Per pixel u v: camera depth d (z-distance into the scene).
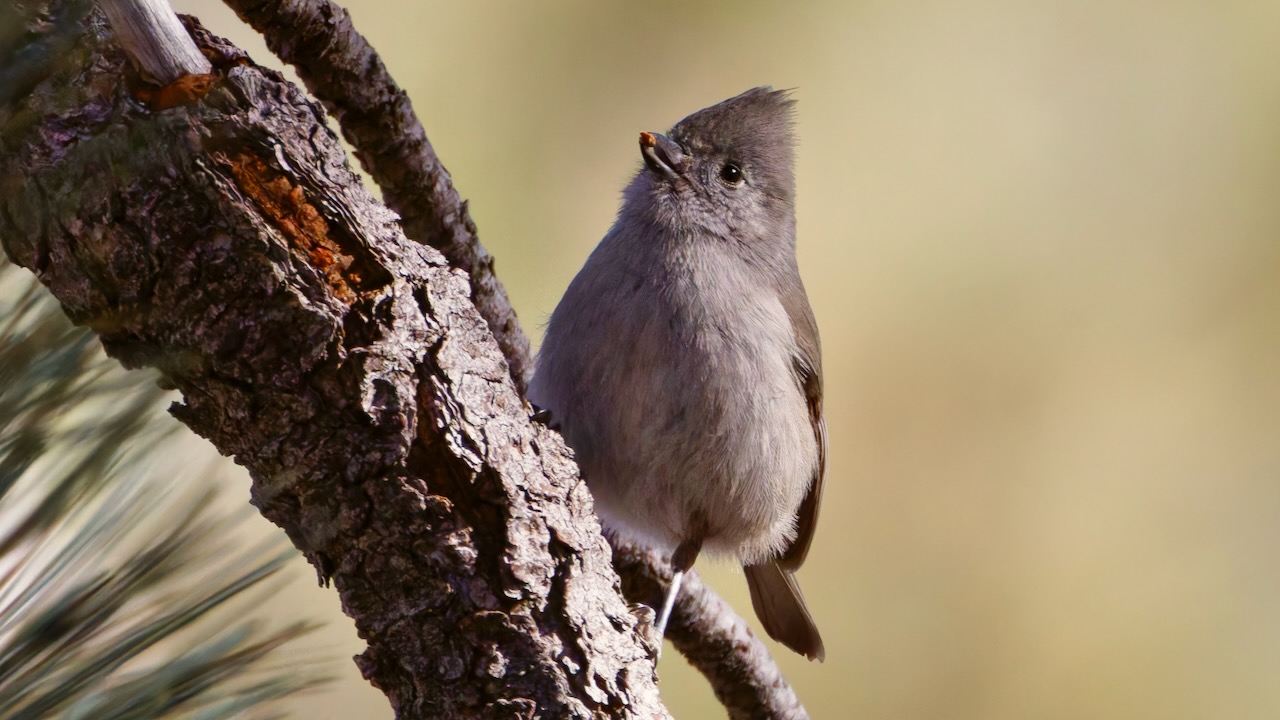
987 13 12.73
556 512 4.41
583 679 4.29
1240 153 12.28
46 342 3.22
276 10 5.91
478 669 4.20
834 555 11.49
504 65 10.62
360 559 4.17
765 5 12.11
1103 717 10.88
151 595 3.48
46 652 3.30
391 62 10.39
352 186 4.13
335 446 4.03
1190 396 11.80
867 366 11.87
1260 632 10.90
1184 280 12.04
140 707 3.45
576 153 10.66
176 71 3.81
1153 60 12.66
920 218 12.31
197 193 3.75
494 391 4.42
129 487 3.44
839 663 11.16
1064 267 12.13
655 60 11.17
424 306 4.19
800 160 12.21
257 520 4.96
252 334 3.85
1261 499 11.39
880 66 12.38
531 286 10.15
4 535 3.20
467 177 10.27
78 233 3.64
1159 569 11.23
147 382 3.34
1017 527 11.37
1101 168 12.53
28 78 3.55
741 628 8.41
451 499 4.23
